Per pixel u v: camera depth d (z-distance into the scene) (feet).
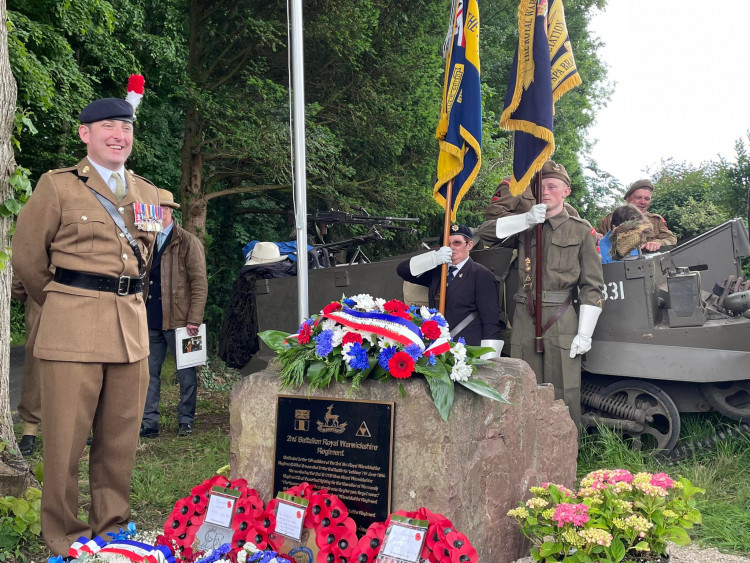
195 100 33.47
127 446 11.78
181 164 36.55
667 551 11.12
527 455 11.28
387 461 9.91
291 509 9.78
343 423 10.30
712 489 14.15
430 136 40.16
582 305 16.30
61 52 30.63
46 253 11.12
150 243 11.99
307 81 37.19
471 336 16.24
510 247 17.87
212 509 10.26
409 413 9.88
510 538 10.71
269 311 21.38
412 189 39.34
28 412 17.56
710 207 47.85
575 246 16.42
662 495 9.71
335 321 10.50
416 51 39.34
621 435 16.85
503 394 10.73
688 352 16.15
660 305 16.79
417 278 17.22
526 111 16.14
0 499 11.84
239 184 39.52
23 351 27.09
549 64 15.92
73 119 32.35
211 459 17.48
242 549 9.62
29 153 34.12
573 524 9.27
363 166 39.45
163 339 20.35
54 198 10.97
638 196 21.18
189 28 37.37
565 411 12.48
